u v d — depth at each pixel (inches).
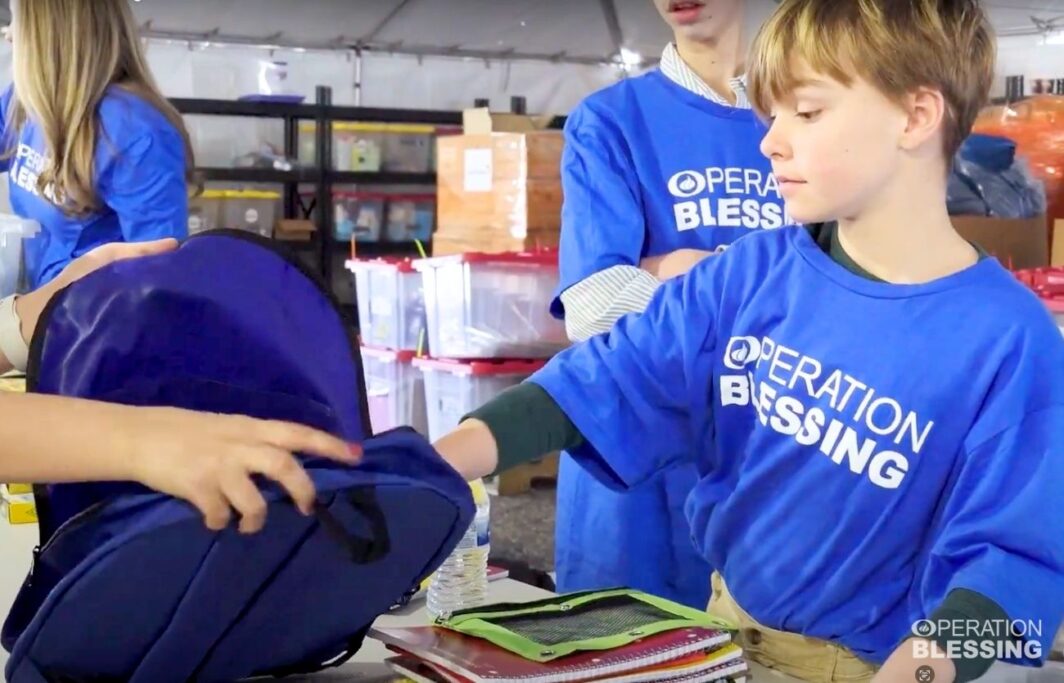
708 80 66.4
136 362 33.2
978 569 35.9
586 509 65.5
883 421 40.1
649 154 65.4
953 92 39.1
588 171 65.7
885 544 40.4
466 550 49.8
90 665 32.8
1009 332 38.8
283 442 30.2
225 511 29.2
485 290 131.9
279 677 39.2
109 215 94.9
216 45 249.4
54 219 95.2
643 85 66.7
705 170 65.0
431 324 139.6
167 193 93.3
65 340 33.5
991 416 38.4
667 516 62.4
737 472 44.9
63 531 31.0
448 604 48.4
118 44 91.3
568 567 67.1
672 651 37.1
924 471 39.6
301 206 250.2
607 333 46.8
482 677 34.4
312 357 34.8
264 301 34.5
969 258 41.3
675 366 44.8
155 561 29.8
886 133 39.1
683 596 62.5
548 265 134.0
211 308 33.6
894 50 37.9
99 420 29.9
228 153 249.9
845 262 42.7
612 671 35.7
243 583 31.8
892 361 40.3
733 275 45.3
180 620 31.9
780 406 42.6
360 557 31.3
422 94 272.2
